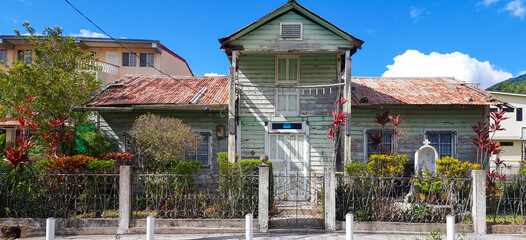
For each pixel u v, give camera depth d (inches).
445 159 342.6
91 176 337.1
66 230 302.4
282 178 469.4
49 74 435.8
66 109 432.8
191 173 365.7
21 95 419.8
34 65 459.2
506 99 903.7
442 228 294.8
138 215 319.0
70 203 323.3
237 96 480.7
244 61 491.5
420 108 500.4
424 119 500.1
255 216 313.0
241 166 325.4
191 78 616.4
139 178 327.0
